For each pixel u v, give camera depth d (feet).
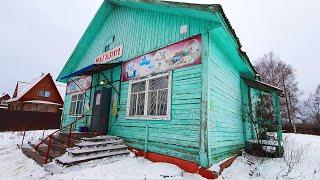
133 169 20.01
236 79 32.27
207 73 20.48
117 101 31.01
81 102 41.39
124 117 29.12
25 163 24.14
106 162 22.58
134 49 30.76
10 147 34.30
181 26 24.48
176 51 24.25
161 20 27.50
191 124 20.84
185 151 20.75
